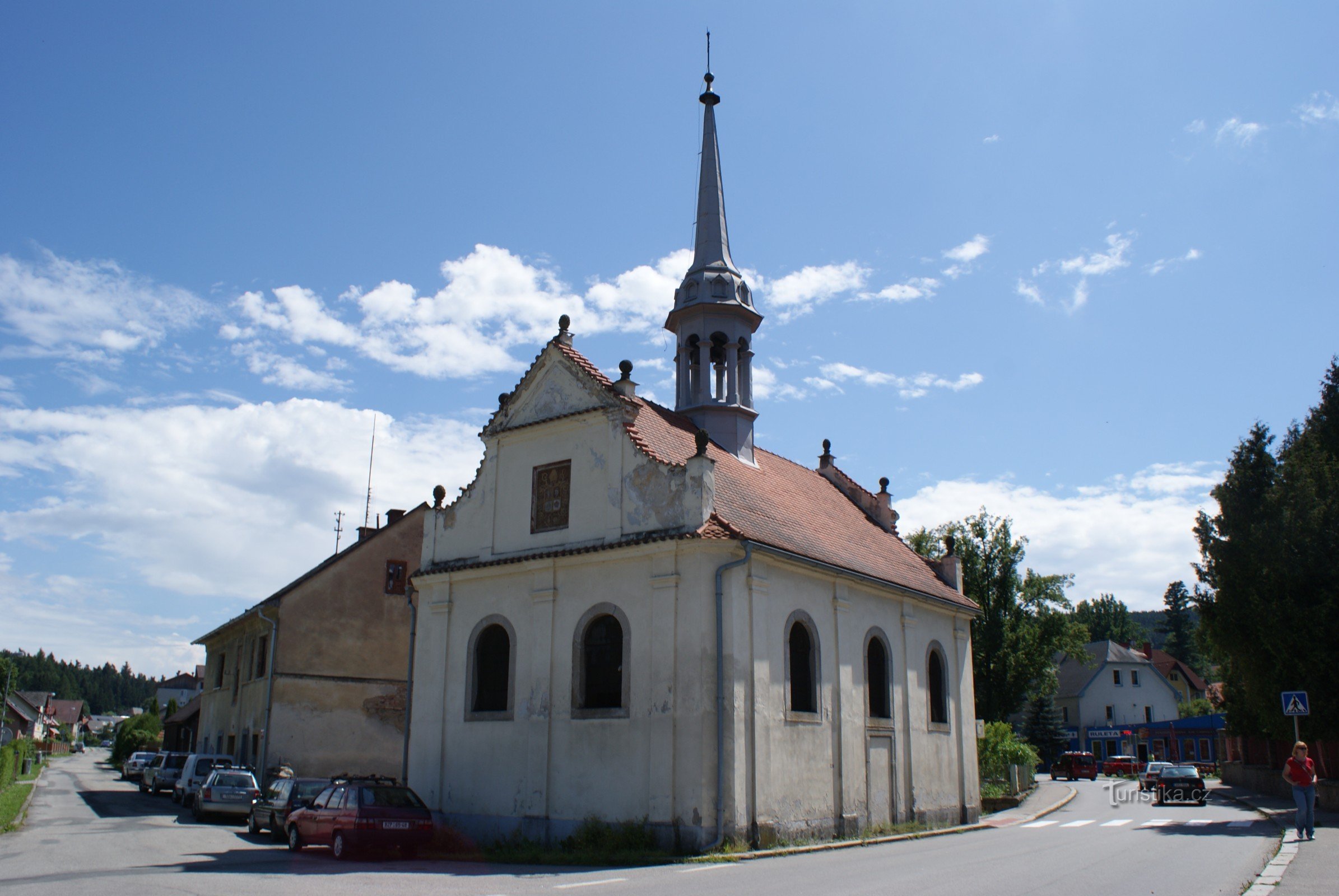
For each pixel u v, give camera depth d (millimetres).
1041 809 34156
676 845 18281
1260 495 28875
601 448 21859
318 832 19266
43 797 41188
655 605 19766
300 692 34250
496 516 23500
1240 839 20672
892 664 25797
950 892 12477
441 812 22250
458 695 22859
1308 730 27656
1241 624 28750
